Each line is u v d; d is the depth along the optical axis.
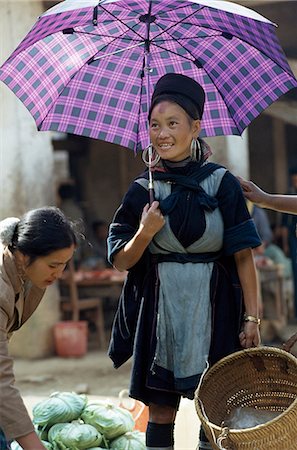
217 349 3.70
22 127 9.92
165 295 3.71
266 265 11.11
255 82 4.23
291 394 3.58
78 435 4.46
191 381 3.66
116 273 11.66
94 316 11.56
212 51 4.28
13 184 9.92
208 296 3.69
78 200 15.30
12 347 10.32
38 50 4.24
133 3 3.88
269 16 11.48
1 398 3.28
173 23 4.19
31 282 3.58
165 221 3.67
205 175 3.73
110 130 4.26
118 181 15.23
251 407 3.64
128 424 4.66
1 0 9.52
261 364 3.61
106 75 4.32
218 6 3.73
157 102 3.71
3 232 3.37
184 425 5.41
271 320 11.15
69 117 4.26
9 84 4.17
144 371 3.77
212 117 4.27
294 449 3.21
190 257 3.71
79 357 10.29
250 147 15.37
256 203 4.25
